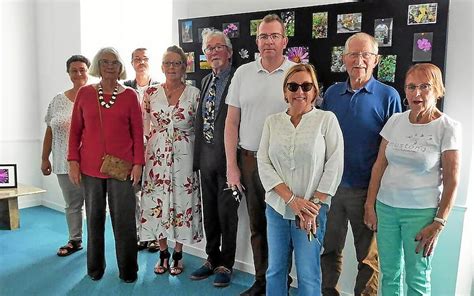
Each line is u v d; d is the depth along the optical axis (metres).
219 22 3.02
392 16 2.33
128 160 2.75
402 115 2.00
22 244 3.60
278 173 2.09
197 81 3.22
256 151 2.44
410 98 1.92
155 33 4.33
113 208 2.78
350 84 2.19
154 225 2.91
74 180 2.79
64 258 3.30
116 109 2.68
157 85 2.92
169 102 2.82
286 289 2.20
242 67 2.48
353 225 2.25
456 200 2.28
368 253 2.24
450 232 2.29
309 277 2.05
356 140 2.15
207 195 2.85
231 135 2.52
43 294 2.70
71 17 4.24
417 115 1.93
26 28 4.63
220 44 2.64
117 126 2.69
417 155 1.89
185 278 2.95
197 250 3.37
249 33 2.87
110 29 4.40
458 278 2.33
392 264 2.04
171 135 2.82
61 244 3.60
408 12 2.28
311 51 2.61
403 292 2.26
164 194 2.85
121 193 2.75
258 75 2.39
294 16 2.66
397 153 1.95
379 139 2.14
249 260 3.04
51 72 4.55
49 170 3.52
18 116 4.63
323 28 2.55
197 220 2.96
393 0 2.32
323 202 2.02
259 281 2.62
